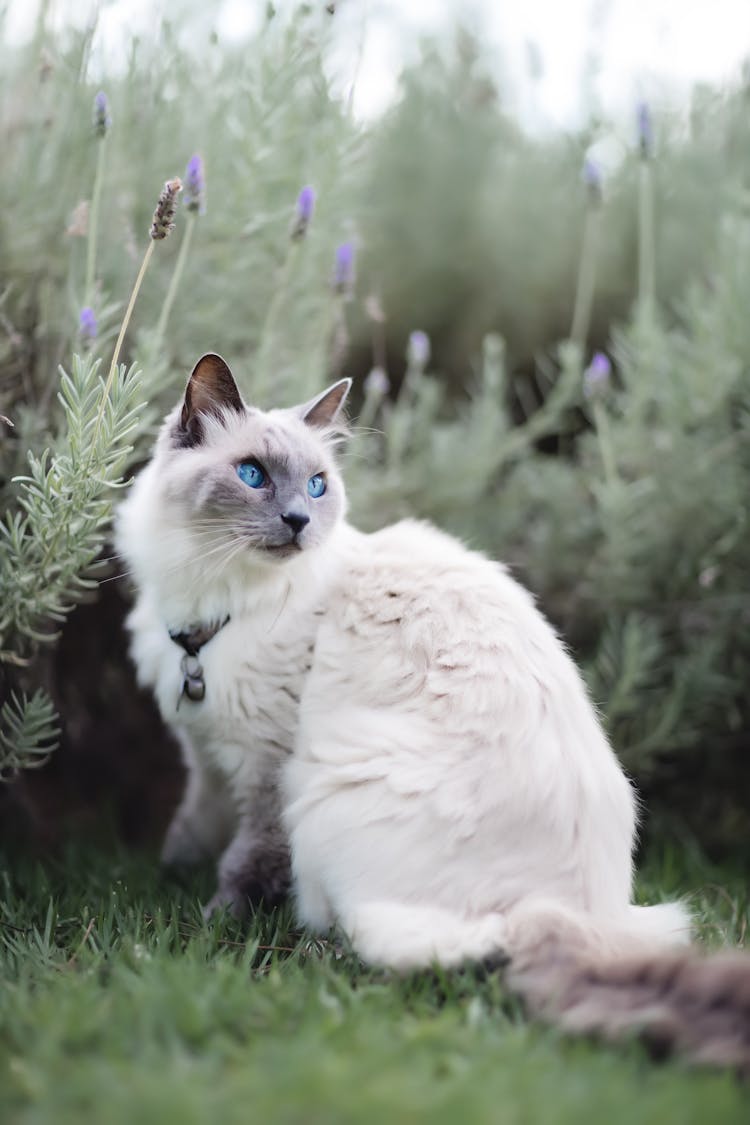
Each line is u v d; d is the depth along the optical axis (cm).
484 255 595
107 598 381
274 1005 209
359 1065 178
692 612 402
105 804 403
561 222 579
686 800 422
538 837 238
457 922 231
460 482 427
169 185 260
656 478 409
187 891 319
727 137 525
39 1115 162
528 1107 166
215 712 290
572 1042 199
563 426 462
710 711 399
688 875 368
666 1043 194
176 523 288
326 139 368
